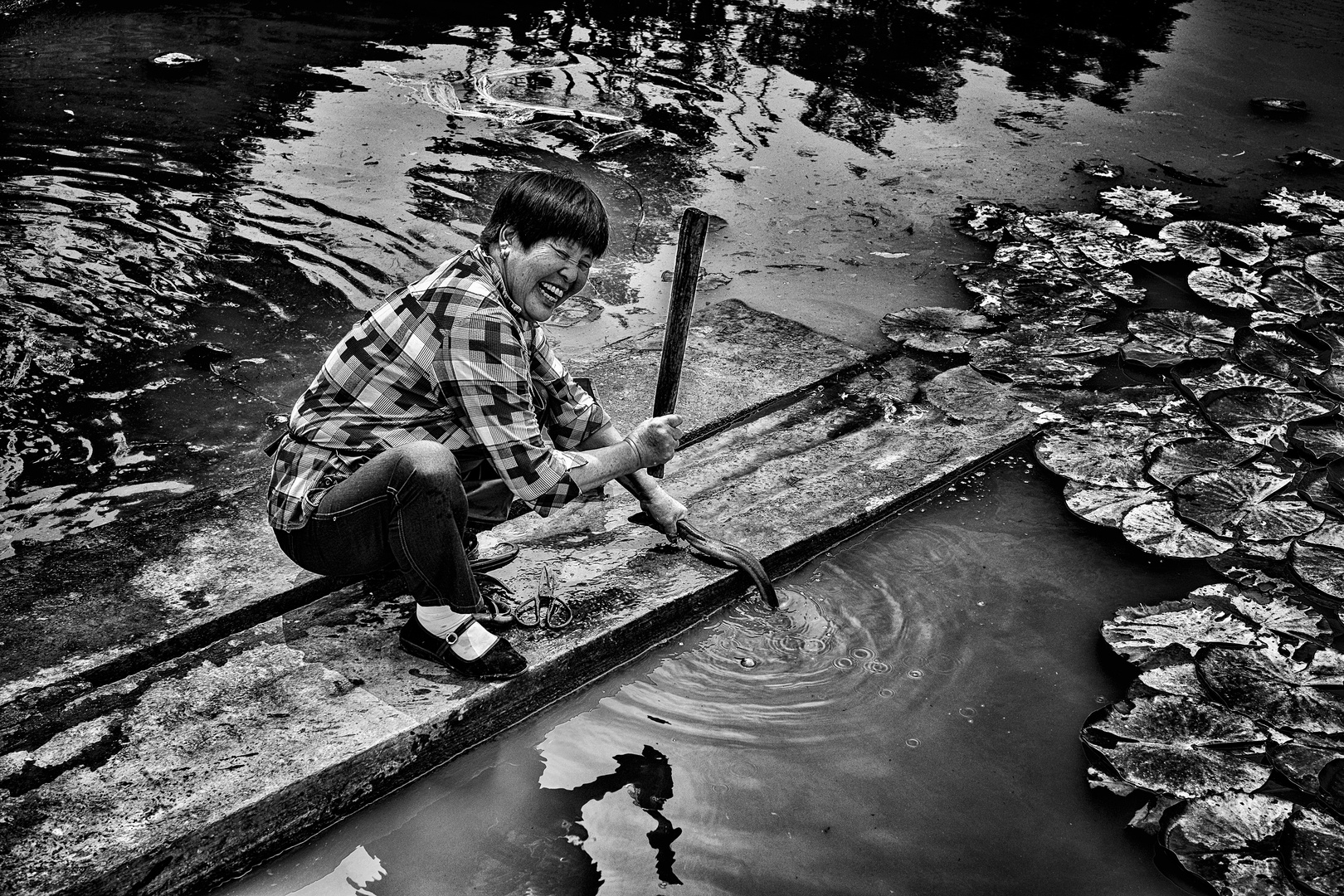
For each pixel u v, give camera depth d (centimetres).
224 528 279
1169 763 244
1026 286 449
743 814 230
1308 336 424
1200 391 383
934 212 512
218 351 379
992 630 284
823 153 564
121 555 268
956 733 253
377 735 225
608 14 744
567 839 223
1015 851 225
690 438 342
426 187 494
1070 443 354
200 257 431
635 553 288
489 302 217
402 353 219
